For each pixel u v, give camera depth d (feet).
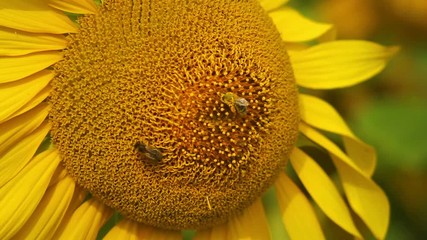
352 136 1.88
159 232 1.77
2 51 1.63
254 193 1.75
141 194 1.68
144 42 1.64
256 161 1.71
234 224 1.81
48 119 1.67
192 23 1.66
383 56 1.91
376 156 2.02
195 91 1.65
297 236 1.87
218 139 1.66
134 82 1.64
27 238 1.69
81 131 1.65
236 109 1.64
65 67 1.65
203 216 1.73
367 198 1.90
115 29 1.65
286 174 1.95
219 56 1.67
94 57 1.64
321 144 1.86
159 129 1.64
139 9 1.65
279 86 1.73
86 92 1.64
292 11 1.92
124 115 1.64
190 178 1.67
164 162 1.66
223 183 1.69
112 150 1.65
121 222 1.76
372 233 1.95
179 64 1.65
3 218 1.65
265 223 1.83
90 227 1.73
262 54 1.70
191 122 1.65
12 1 1.63
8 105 1.63
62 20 1.65
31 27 1.64
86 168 1.67
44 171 1.68
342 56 1.91
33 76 1.65
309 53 1.91
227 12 1.69
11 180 1.66
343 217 1.87
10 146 1.66
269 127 1.71
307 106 1.89
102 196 1.70
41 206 1.69
